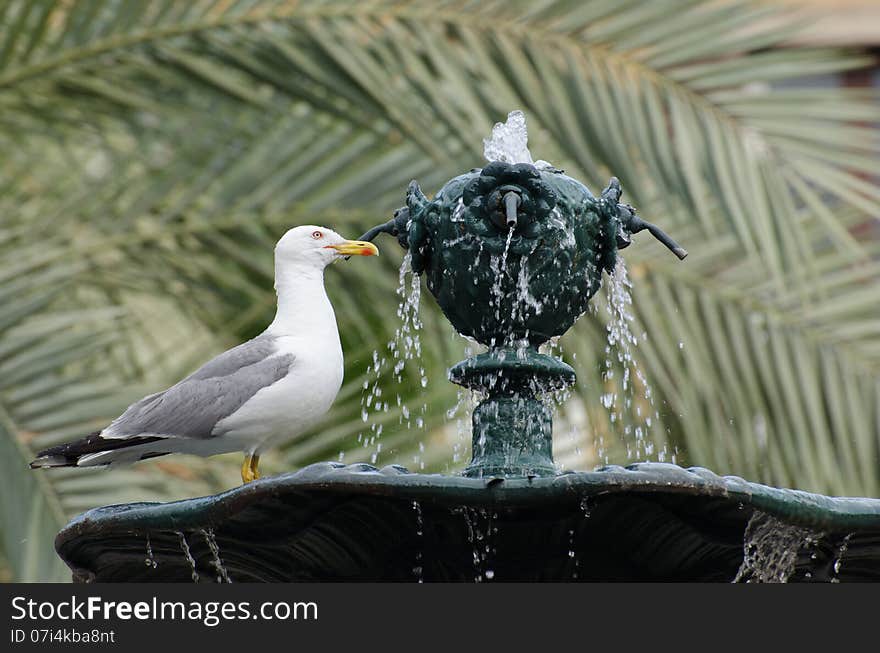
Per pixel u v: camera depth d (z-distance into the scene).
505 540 5.32
